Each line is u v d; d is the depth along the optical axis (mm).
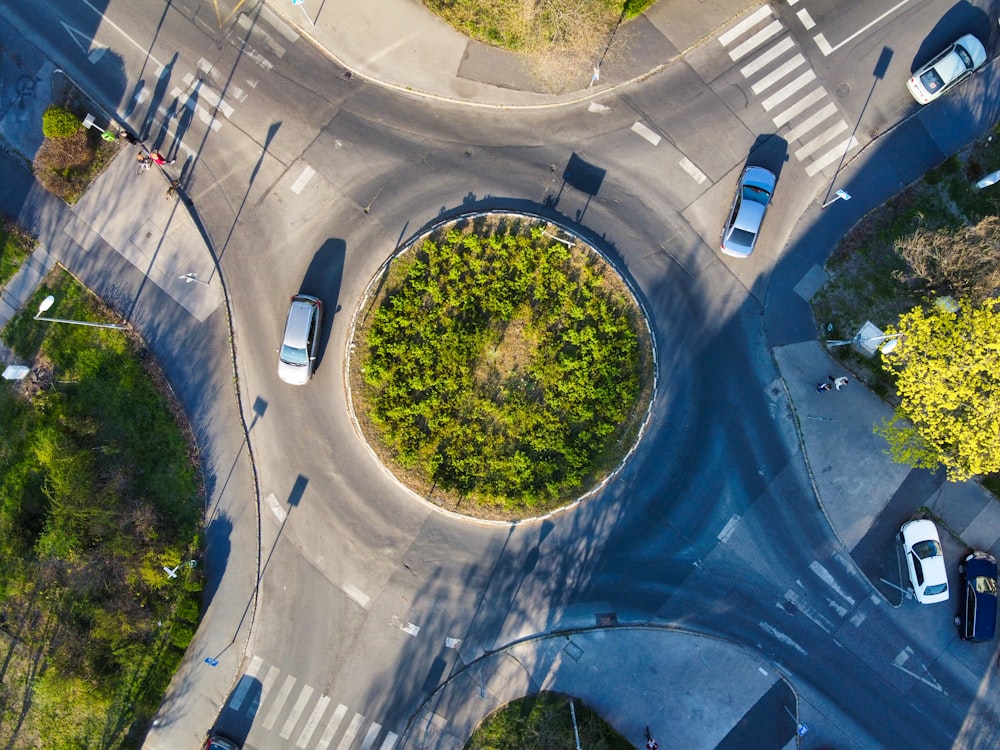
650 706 28500
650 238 28719
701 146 28609
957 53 27859
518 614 28531
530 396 28438
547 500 28484
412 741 28391
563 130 28500
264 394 28562
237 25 28422
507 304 28000
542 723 28156
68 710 27906
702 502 28750
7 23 28281
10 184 28297
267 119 28438
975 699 28844
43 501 27812
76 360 28094
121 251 28422
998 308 25328
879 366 28562
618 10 28172
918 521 28453
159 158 28047
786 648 28719
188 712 28328
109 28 28328
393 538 28594
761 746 28438
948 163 28500
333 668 28500
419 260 28391
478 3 28141
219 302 28484
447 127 28469
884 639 28812
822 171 28656
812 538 28812
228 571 28484
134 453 28141
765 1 28469
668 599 28688
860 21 28531
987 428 24109
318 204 28500
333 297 28516
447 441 28453
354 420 28500
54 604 27844
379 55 28391
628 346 28219
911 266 28109
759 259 28812
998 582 28750
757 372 28812
